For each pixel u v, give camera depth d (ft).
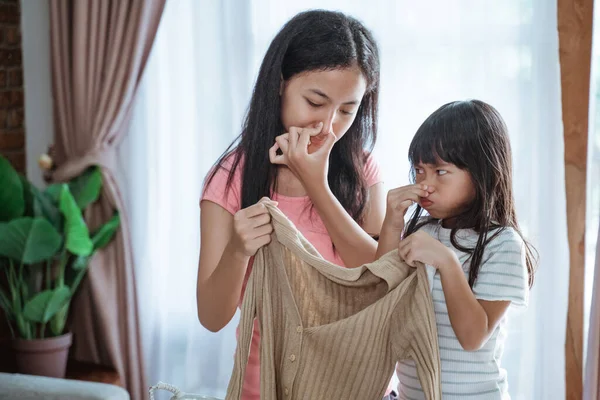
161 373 10.03
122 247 9.71
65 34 9.70
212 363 9.64
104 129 9.57
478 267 3.76
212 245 4.24
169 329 9.95
